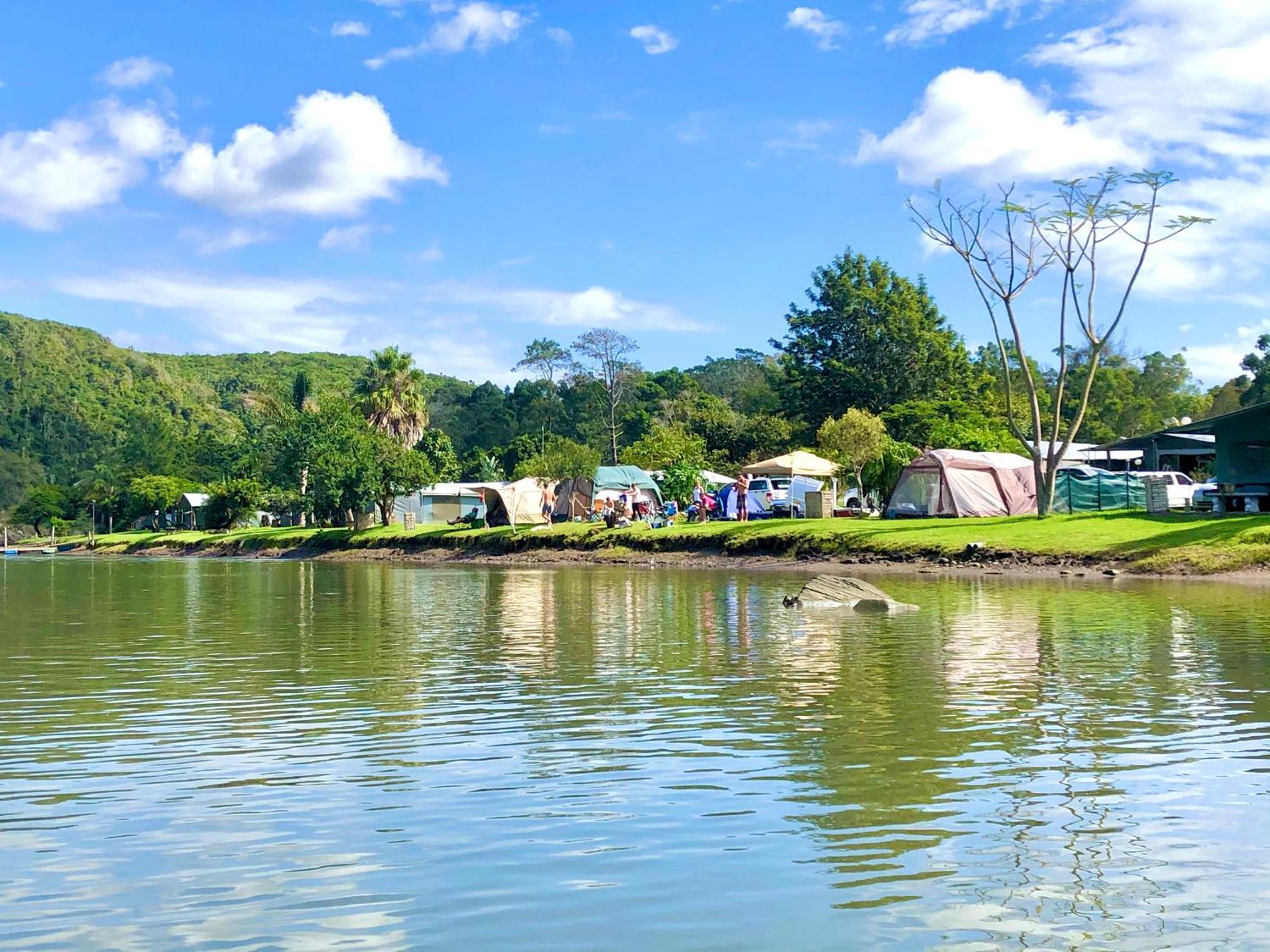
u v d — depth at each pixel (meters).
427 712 13.71
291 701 14.53
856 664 17.08
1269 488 43.28
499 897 7.57
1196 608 24.80
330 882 7.87
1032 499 48.72
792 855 8.32
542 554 53.78
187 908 7.43
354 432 79.69
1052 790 9.91
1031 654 17.88
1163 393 115.31
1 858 8.41
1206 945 6.79
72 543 109.00
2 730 12.81
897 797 9.75
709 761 11.05
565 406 142.12
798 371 92.50
